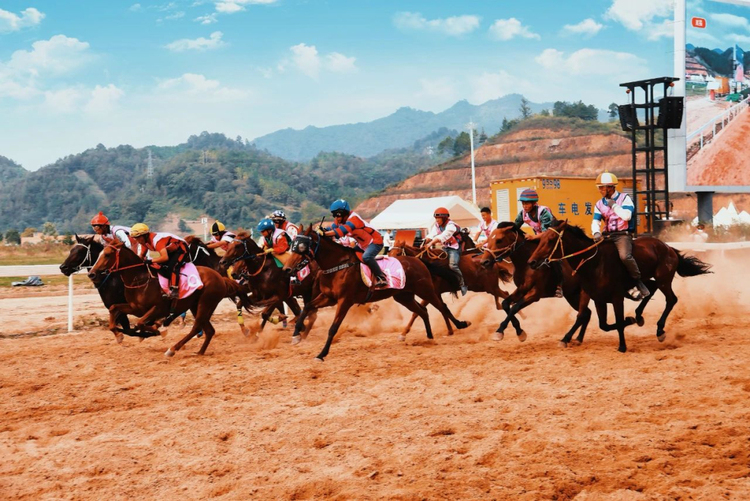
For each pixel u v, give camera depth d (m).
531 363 9.02
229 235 13.00
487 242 10.56
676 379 7.66
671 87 25.67
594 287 9.57
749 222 27.86
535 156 92.88
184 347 11.41
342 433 6.36
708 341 10.14
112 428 6.87
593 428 6.10
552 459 5.39
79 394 8.29
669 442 5.59
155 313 10.23
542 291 10.20
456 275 11.61
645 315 13.48
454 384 7.99
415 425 6.46
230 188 177.00
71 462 5.95
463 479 5.08
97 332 13.24
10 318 15.00
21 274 13.67
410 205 29.73
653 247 10.19
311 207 173.12
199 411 7.30
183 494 5.18
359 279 10.00
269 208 170.00
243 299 11.02
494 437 5.95
